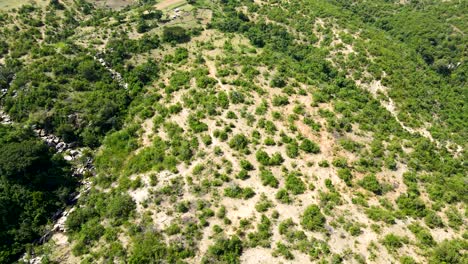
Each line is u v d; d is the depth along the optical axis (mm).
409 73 111875
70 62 89688
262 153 68188
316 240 54281
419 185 67312
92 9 133125
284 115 78750
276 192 62438
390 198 63531
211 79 87188
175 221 58562
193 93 84375
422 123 93188
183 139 73125
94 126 79562
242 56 99188
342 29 128375
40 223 62438
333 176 65938
